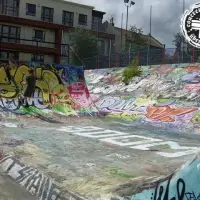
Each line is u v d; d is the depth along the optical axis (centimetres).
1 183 601
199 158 369
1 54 3725
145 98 1798
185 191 367
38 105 1555
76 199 482
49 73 1688
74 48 3981
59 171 623
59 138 1005
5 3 4003
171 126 1339
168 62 2214
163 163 720
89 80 2469
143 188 441
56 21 4281
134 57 2409
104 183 543
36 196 540
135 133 1170
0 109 1430
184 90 1705
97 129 1238
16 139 945
